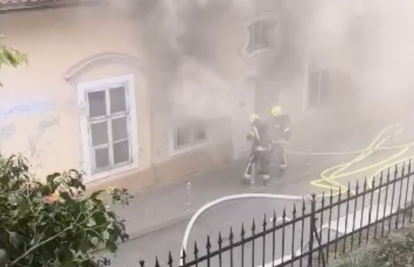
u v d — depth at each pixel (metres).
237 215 8.92
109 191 3.73
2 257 2.89
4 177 3.38
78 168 9.06
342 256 5.76
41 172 8.66
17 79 8.09
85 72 8.76
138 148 9.75
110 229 3.38
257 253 7.35
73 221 3.23
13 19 7.83
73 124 8.85
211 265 7.08
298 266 6.16
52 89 8.48
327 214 8.35
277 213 8.93
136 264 7.51
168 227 8.58
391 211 6.46
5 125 8.14
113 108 9.30
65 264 3.15
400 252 5.79
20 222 3.13
